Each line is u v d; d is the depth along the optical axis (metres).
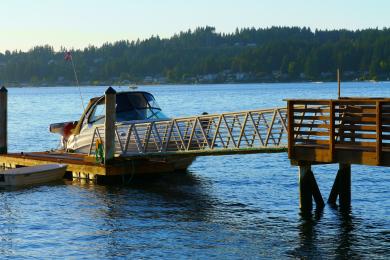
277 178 32.41
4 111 36.72
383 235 21.27
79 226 22.84
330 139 21.97
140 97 33.25
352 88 195.62
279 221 23.19
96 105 34.19
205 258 19.22
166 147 29.77
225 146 28.50
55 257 19.52
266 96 149.00
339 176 24.98
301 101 22.84
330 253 19.55
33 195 28.22
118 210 25.19
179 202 26.66
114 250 20.09
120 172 30.28
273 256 19.34
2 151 36.78
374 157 20.97
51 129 36.91
